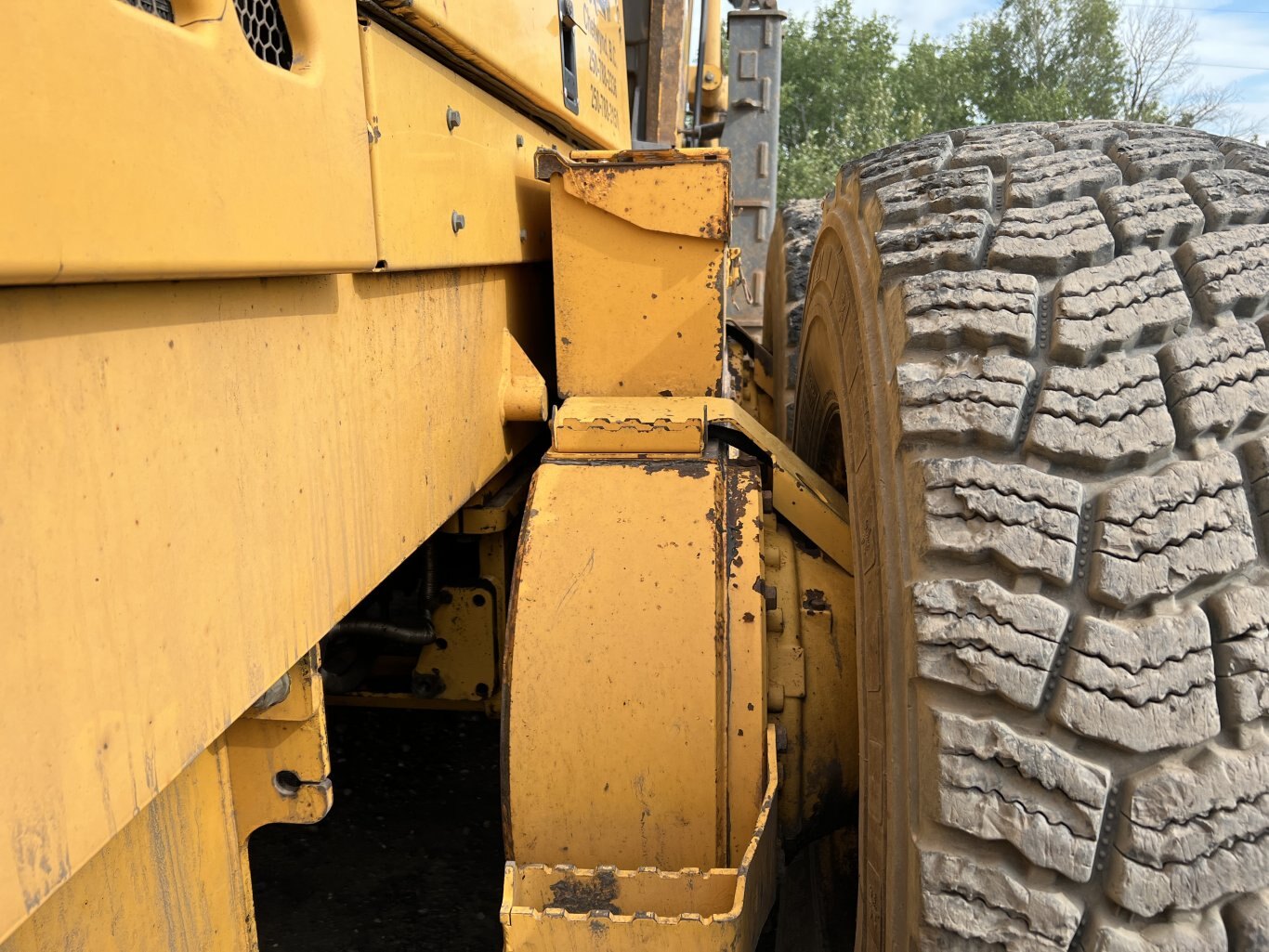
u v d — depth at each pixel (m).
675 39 3.85
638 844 1.41
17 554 0.63
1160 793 1.00
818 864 1.83
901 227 1.49
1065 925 1.00
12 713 0.63
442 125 1.46
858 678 1.36
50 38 0.61
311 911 2.18
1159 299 1.24
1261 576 1.08
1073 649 1.06
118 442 0.73
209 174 0.78
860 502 1.42
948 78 29.20
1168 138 1.55
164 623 0.79
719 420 1.75
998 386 1.20
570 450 1.72
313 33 0.98
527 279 2.12
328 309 1.09
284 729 1.09
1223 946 0.97
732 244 6.68
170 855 0.98
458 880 2.29
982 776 1.04
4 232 0.58
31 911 0.64
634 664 1.43
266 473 0.95
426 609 2.11
